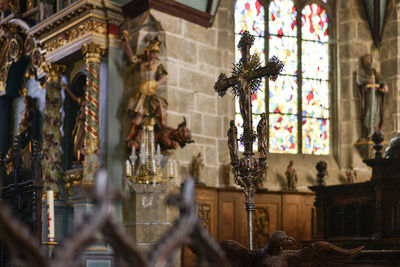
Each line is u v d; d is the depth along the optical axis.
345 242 11.41
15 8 16.33
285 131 16.22
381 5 17.05
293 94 16.53
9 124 17.27
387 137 16.66
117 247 1.56
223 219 13.96
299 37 16.86
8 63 16.56
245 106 6.87
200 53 14.03
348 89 17.00
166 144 12.17
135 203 12.25
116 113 12.86
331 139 16.92
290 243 5.39
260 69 6.75
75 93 14.17
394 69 16.91
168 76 12.99
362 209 11.78
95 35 12.88
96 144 12.62
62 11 13.37
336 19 17.38
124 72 13.13
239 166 6.78
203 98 13.97
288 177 15.41
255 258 5.59
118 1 13.31
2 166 11.00
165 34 13.05
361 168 16.55
